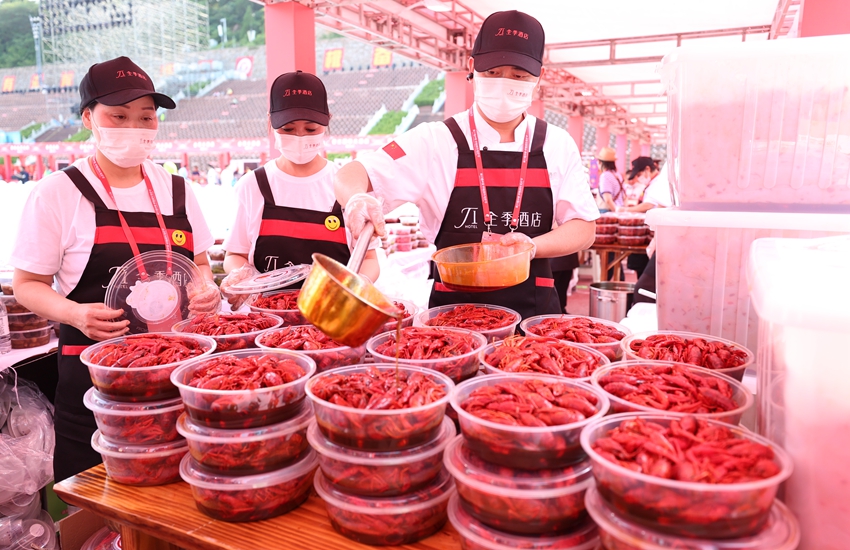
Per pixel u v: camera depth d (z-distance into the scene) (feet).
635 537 2.55
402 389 3.56
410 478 3.41
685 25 31.60
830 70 4.33
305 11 21.13
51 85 97.19
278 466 3.71
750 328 4.85
